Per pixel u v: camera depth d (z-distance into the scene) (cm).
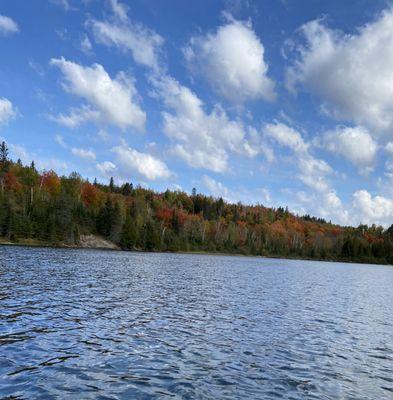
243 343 2070
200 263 9912
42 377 1427
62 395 1288
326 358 1908
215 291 4169
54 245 12744
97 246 14362
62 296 3083
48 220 12938
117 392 1345
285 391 1452
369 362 1897
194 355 1811
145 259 9588
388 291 5706
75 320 2309
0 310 2405
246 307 3234
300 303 3716
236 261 13175
